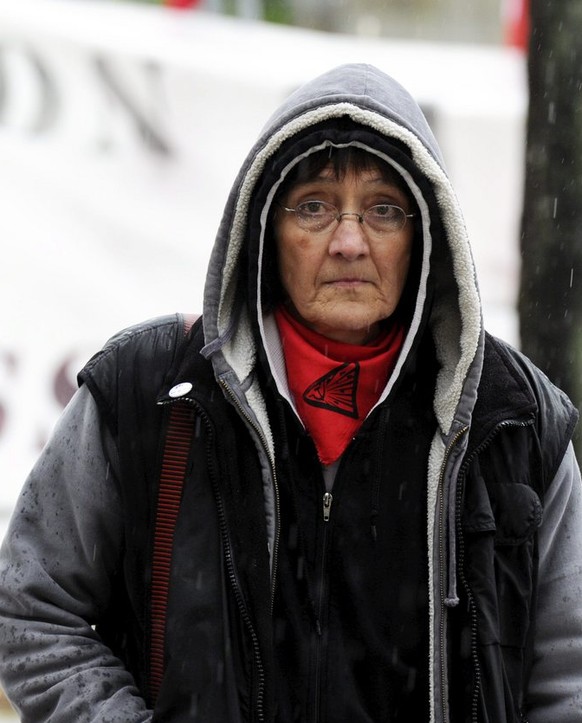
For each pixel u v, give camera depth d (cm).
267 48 1961
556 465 780
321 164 739
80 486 756
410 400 778
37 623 747
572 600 785
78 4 1919
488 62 2038
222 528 723
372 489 753
